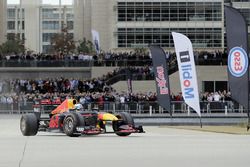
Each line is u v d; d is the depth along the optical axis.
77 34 125.75
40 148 18.52
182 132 28.05
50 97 50.22
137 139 22.59
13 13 161.00
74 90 57.84
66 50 120.94
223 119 40.72
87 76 69.56
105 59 68.50
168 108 38.84
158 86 38.81
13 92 59.41
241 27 28.83
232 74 29.23
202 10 88.25
